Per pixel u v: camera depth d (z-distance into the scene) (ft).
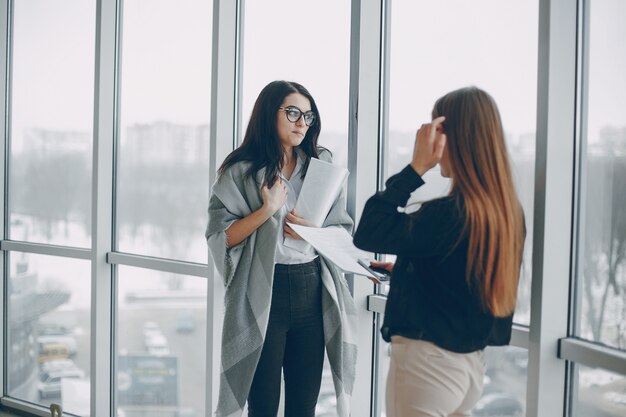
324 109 10.00
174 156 11.60
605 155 6.95
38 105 13.65
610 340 6.87
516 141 7.77
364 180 9.51
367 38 9.41
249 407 8.70
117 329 12.48
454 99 6.39
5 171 14.29
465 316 6.15
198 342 11.37
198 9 11.28
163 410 11.93
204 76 11.18
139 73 12.12
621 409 6.75
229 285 8.65
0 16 14.03
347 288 8.98
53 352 13.56
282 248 8.55
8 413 13.96
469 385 6.39
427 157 6.40
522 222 6.29
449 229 6.09
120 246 12.46
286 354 8.71
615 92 6.84
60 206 13.33
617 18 6.83
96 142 12.25
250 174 8.58
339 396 8.80
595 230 7.06
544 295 7.13
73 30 13.07
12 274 14.21
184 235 11.50
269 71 10.66
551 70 7.04
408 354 6.40
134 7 12.21
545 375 7.19
